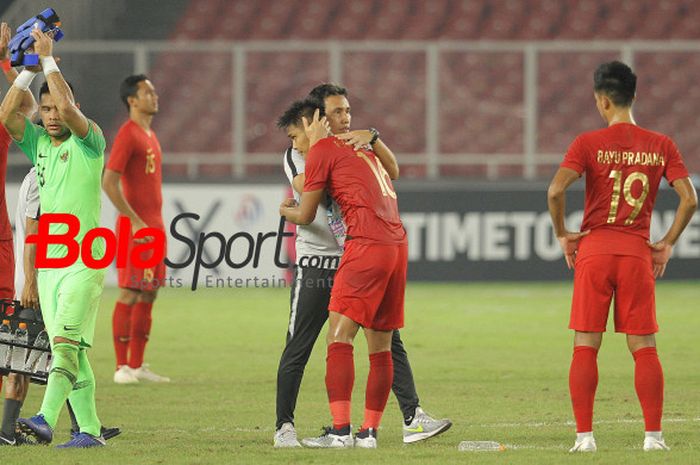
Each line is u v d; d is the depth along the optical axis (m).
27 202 25.17
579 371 23.69
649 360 23.66
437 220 65.69
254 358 41.38
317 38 82.94
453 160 70.31
